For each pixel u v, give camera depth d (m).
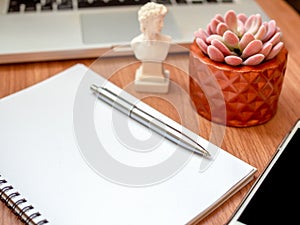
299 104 0.58
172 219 0.41
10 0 0.79
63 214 0.41
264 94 0.51
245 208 0.40
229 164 0.47
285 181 0.43
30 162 0.47
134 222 0.41
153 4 0.56
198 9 0.77
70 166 0.47
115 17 0.74
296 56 0.68
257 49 0.49
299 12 0.84
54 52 0.65
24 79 0.62
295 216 0.39
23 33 0.69
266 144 0.51
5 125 0.52
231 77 0.50
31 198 0.43
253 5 0.79
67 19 0.73
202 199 0.43
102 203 0.42
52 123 0.52
